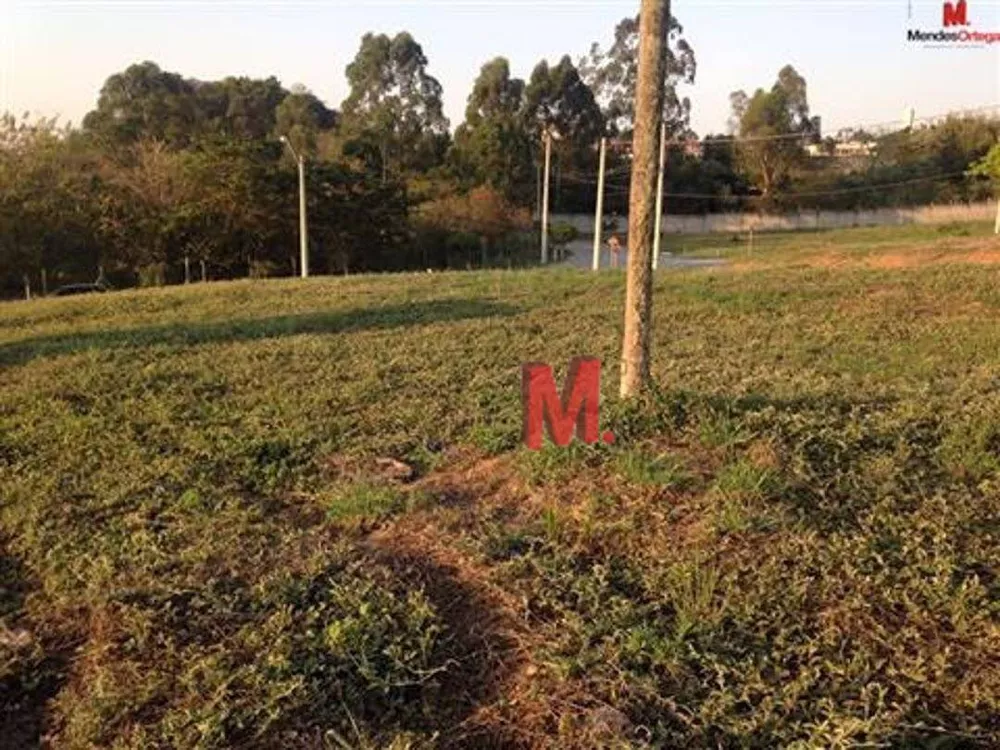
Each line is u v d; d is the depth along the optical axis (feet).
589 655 10.61
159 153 107.65
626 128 199.31
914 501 14.34
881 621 11.18
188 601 12.87
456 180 158.92
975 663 10.32
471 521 15.17
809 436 16.53
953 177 183.93
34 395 25.99
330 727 10.04
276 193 101.45
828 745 9.02
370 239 114.11
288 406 24.14
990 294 40.24
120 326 42.22
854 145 226.38
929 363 26.25
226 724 10.00
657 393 18.38
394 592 12.80
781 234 165.68
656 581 12.28
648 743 9.25
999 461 15.53
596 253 86.63
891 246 72.95
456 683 10.87
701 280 55.11
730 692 9.96
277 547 14.65
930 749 9.09
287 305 48.26
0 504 17.33
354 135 155.53
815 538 13.06
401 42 183.83
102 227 92.02
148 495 17.30
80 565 14.19
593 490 15.08
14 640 12.35
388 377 27.78
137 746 9.79
